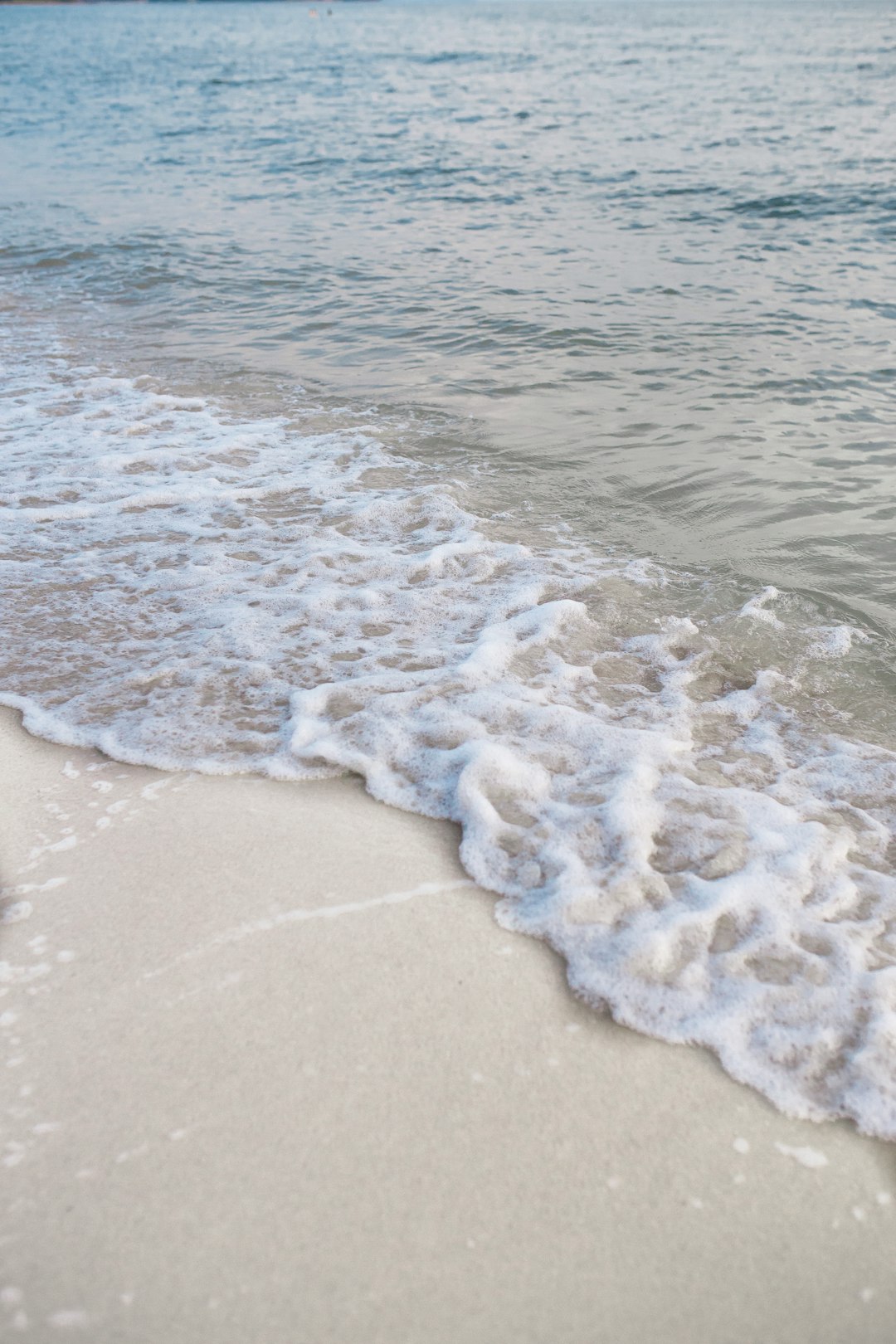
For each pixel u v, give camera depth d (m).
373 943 2.28
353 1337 1.50
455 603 3.97
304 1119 1.85
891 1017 2.10
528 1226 1.67
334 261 10.02
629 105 24.69
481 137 19.14
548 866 2.54
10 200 13.72
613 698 3.37
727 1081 1.97
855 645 3.72
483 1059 2.00
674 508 4.87
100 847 2.60
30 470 5.26
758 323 7.81
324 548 4.42
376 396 6.46
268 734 3.12
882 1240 1.68
